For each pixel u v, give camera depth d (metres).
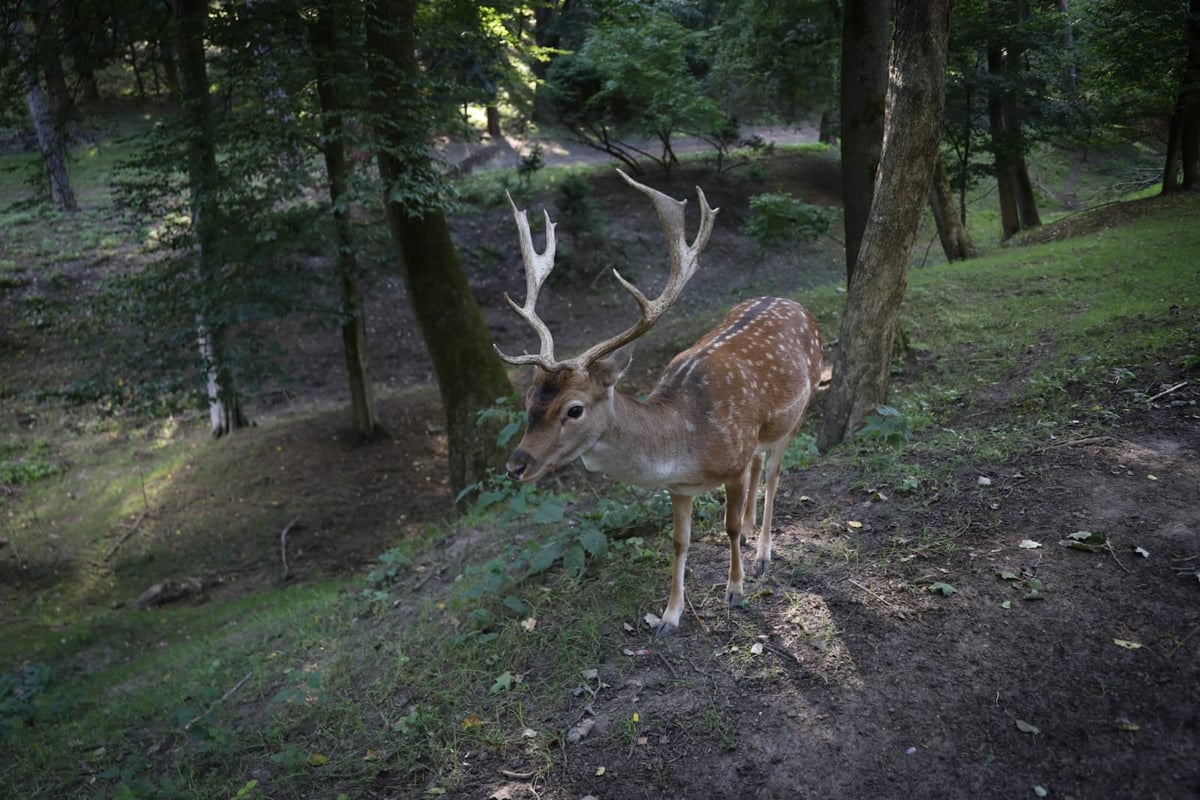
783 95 23.64
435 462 13.96
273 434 14.82
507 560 5.60
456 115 11.84
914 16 6.39
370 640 5.60
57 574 11.41
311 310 12.26
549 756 3.86
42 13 11.96
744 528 5.25
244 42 10.77
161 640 9.18
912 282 13.07
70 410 16.12
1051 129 18.42
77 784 5.08
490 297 20.42
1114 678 3.69
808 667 4.06
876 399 6.97
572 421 3.71
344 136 10.17
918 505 5.25
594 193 23.92
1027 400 7.00
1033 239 16.38
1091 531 4.67
